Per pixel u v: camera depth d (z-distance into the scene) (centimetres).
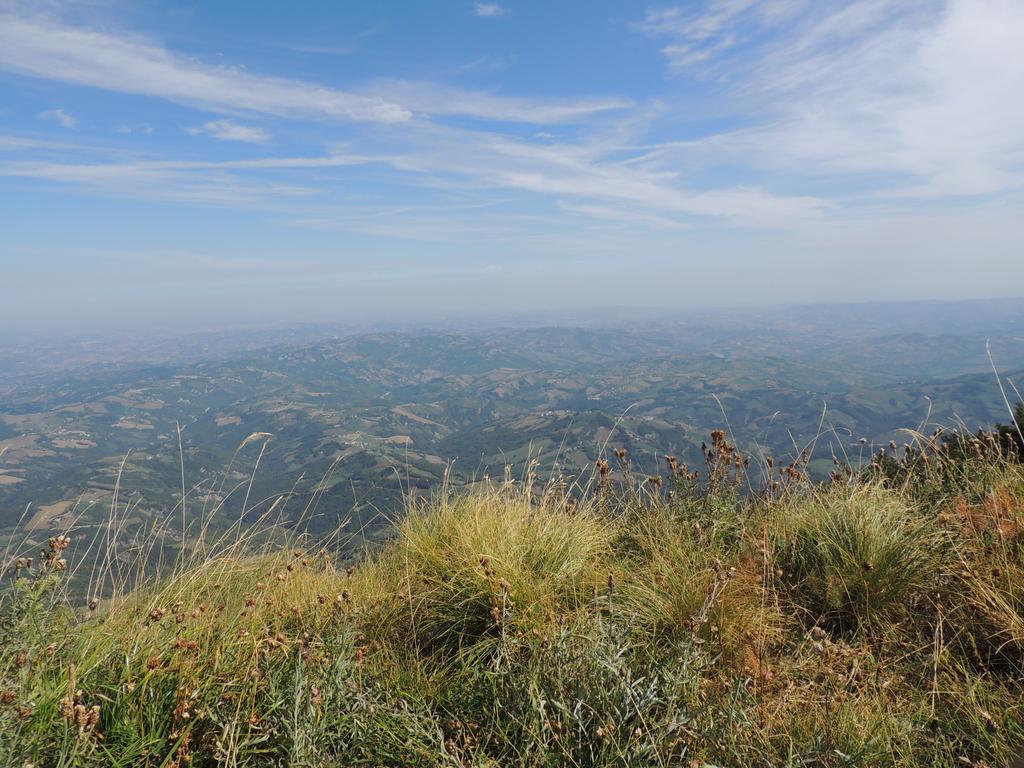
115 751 194
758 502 447
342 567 390
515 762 206
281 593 321
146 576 308
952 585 295
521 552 356
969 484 413
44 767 181
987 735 205
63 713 179
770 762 195
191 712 211
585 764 203
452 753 206
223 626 269
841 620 306
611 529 438
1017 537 307
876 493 392
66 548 224
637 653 264
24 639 208
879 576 310
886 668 262
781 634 291
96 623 256
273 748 201
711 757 202
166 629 253
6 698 178
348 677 235
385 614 329
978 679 233
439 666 289
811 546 356
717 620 282
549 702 220
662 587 318
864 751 196
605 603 307
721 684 244
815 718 222
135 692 215
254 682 222
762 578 326
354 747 210
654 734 205
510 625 289
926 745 213
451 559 360
